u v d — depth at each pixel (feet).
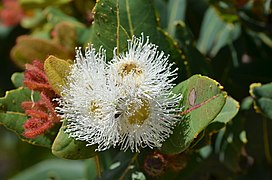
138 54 1.27
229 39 1.69
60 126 1.37
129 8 1.36
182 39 1.50
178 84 1.28
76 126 1.26
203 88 1.22
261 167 1.61
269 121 1.57
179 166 1.35
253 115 1.57
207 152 1.61
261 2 1.61
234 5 1.60
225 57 1.66
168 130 1.26
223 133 1.54
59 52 1.57
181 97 1.25
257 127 1.57
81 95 1.26
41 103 1.30
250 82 1.63
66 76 1.27
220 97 1.19
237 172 1.61
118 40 1.33
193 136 1.23
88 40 1.57
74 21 1.71
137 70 1.26
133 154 1.38
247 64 1.65
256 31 1.66
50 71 1.26
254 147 1.58
